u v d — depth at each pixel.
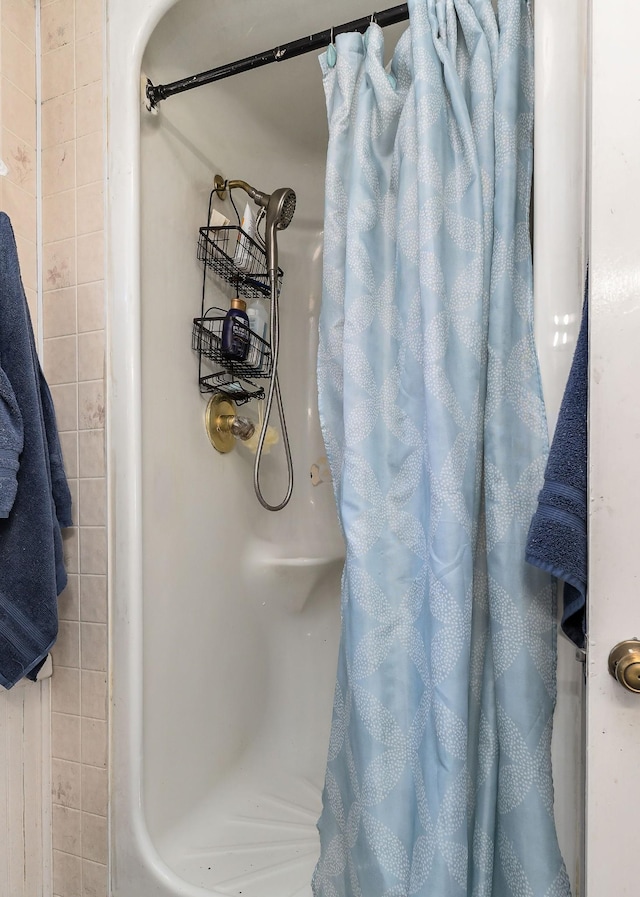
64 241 1.25
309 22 1.36
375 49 1.08
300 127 1.78
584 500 0.78
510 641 0.89
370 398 1.03
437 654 0.88
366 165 1.06
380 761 0.95
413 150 1.02
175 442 1.37
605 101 0.76
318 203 2.02
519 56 0.99
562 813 0.89
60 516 1.17
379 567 1.00
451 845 0.84
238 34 1.38
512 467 0.93
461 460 0.91
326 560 1.83
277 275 1.64
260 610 1.71
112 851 1.18
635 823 0.73
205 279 1.50
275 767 1.63
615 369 0.75
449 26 1.01
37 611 1.06
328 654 1.81
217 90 1.53
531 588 0.90
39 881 1.21
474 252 0.96
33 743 1.21
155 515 1.28
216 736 1.46
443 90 1.00
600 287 0.76
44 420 1.16
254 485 1.68
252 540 1.72
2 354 1.06
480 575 0.96
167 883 1.14
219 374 1.50
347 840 1.01
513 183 0.95
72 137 1.25
